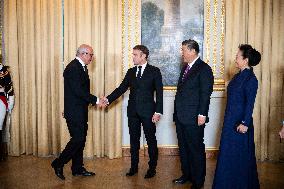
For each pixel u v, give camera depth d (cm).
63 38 479
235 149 312
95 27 473
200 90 346
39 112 485
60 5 472
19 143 491
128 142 500
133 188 365
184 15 489
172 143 502
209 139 498
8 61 484
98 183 380
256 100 477
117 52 477
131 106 396
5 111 454
